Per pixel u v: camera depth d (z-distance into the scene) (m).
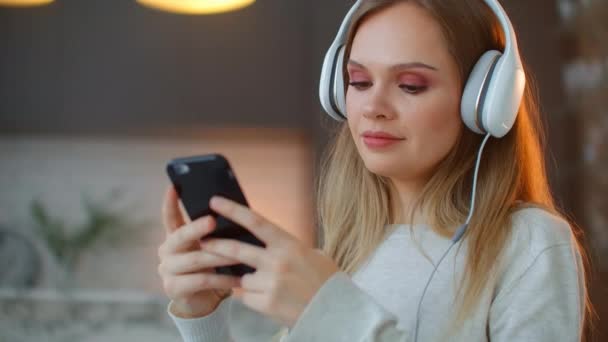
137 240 4.97
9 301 4.82
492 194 1.06
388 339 0.86
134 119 4.93
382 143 1.02
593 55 3.92
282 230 0.91
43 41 4.94
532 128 1.16
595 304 3.56
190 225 0.92
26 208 5.02
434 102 1.00
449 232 1.07
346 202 1.25
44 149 5.02
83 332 4.62
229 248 0.91
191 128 4.93
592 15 3.89
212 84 4.89
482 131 1.04
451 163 1.09
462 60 1.01
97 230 4.86
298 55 4.82
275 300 0.89
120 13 4.89
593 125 3.91
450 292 1.03
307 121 4.83
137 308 4.82
